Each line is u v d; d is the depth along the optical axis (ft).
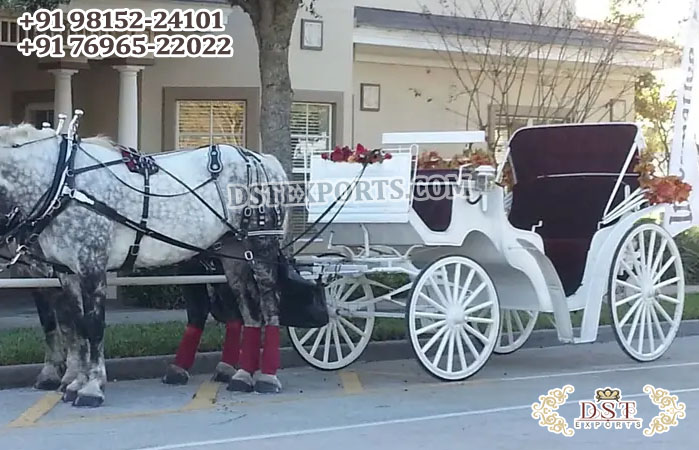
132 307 49.65
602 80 65.77
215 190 31.32
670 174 41.68
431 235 32.65
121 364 34.55
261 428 27.12
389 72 63.36
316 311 32.78
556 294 35.76
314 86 56.08
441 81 65.10
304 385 33.71
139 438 25.93
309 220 33.37
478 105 65.62
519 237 35.12
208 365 36.11
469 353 36.86
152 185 30.04
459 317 33.55
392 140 34.14
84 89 55.16
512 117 63.82
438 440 25.82
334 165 33.12
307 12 55.57
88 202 28.58
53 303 31.42
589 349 42.47
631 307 37.88
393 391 32.60
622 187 37.91
